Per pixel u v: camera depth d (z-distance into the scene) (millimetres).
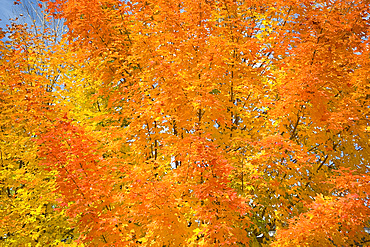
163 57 7145
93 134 6777
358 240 7027
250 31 8125
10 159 9109
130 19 7980
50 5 8422
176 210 5426
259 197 7336
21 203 7758
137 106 6586
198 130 6031
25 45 10266
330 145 7789
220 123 7461
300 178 7680
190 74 7090
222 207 5387
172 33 7355
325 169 8469
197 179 6406
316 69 6551
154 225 5270
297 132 8367
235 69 7746
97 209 5238
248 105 7898
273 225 8328
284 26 8773
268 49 7992
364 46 7516
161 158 7645
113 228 5395
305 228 5473
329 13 7223
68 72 10047
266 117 7938
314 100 6414
